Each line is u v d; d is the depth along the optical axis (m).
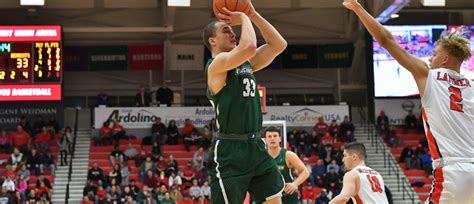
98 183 24.62
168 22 31.05
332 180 25.12
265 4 32.75
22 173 25.28
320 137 29.55
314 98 35.09
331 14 33.59
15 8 31.11
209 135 29.34
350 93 35.06
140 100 31.64
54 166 27.72
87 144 30.48
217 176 5.20
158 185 25.11
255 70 5.54
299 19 33.62
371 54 30.48
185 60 33.28
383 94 30.44
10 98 25.05
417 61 5.07
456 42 5.10
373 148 30.39
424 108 5.08
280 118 31.50
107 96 32.78
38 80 25.19
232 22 5.28
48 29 25.45
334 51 33.53
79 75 34.31
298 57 33.50
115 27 31.64
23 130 29.22
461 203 4.95
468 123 5.01
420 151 28.84
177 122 31.34
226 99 5.16
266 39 5.46
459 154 4.94
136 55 33.16
